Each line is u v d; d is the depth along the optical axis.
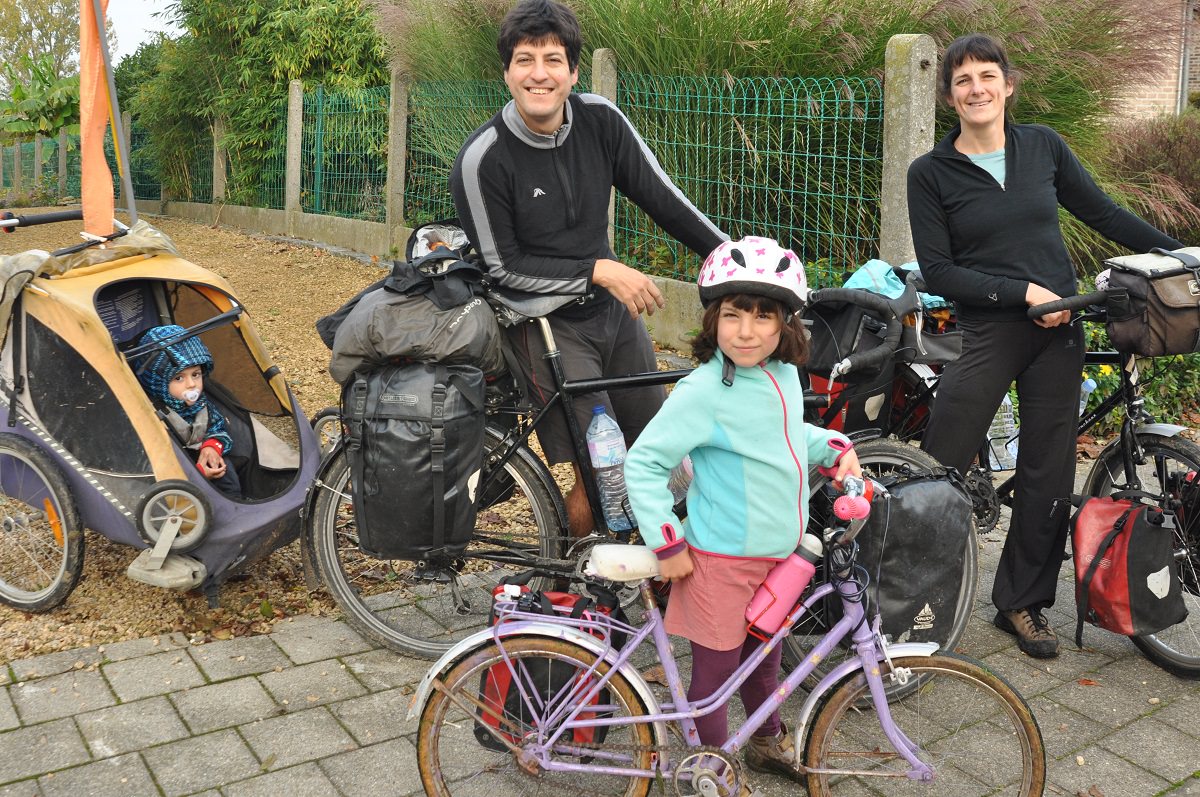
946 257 3.48
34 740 2.90
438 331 3.01
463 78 9.54
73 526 3.52
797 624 2.92
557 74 2.97
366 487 3.02
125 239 3.78
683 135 7.36
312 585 3.51
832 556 2.49
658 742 2.51
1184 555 3.43
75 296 3.46
